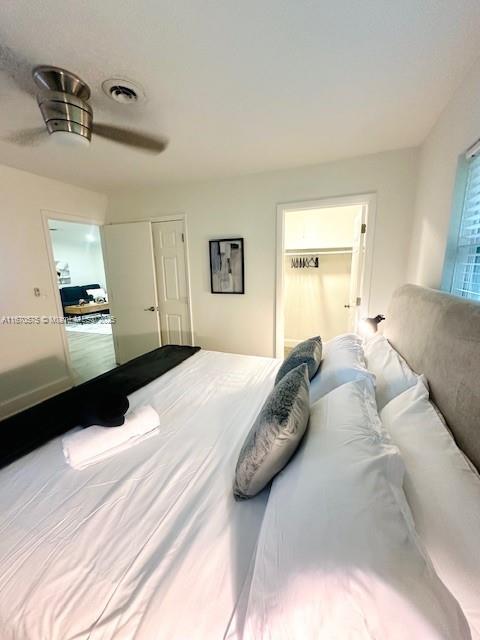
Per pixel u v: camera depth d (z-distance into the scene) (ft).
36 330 9.81
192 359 7.98
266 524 2.49
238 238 10.21
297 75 4.62
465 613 1.70
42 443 4.17
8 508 3.13
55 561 2.57
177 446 4.19
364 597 1.63
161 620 2.15
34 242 9.62
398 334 5.61
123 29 3.62
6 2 3.20
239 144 7.23
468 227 4.81
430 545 2.01
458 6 3.39
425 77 4.69
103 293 26.48
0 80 4.52
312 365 5.07
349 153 7.98
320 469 2.51
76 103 4.79
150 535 2.81
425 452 2.71
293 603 1.78
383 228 8.31
